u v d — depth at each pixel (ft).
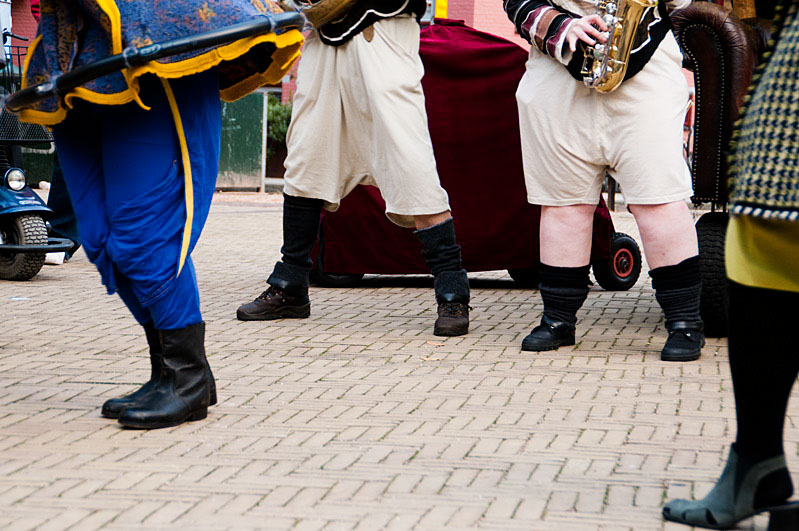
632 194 15.30
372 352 15.56
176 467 9.76
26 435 10.78
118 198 10.63
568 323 16.05
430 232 17.12
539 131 15.64
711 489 9.02
